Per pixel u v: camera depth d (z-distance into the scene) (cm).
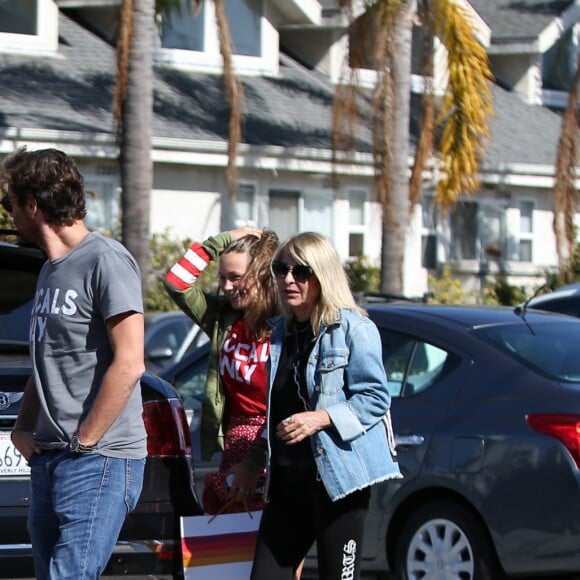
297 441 1028
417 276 4719
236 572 1134
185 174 4041
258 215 4228
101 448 980
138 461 1009
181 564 1170
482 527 1367
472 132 3634
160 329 2384
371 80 4559
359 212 4509
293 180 4319
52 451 995
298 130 4269
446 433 1393
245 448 1174
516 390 1379
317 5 4703
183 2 4391
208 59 4444
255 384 1170
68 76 4025
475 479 1361
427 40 3519
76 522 976
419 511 1412
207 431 1206
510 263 5012
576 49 5591
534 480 1327
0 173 1002
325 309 1057
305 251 1059
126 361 955
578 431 1317
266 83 4569
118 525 992
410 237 4666
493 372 1405
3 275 1251
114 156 3747
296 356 1078
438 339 1459
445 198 3738
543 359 1421
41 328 985
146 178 3180
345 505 1048
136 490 1007
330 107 4531
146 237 3192
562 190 3916
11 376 1133
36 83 3922
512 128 5091
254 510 1170
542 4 5512
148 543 1155
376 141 3384
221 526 1132
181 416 1210
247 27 4584
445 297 4541
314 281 1066
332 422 1030
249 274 1166
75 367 977
